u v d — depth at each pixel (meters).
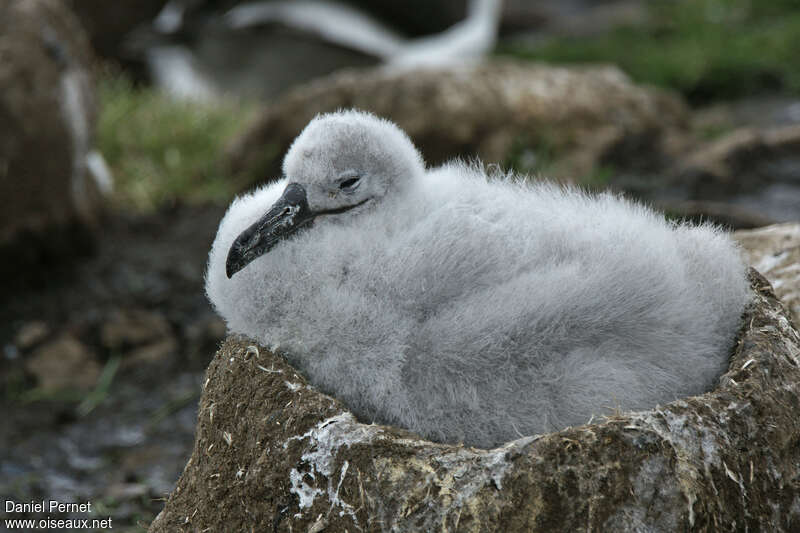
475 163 7.53
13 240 14.55
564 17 34.41
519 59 28.08
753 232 8.55
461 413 6.05
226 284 6.60
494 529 5.25
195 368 13.13
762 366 5.80
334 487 5.62
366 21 25.69
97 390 12.67
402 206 6.65
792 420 5.71
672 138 18.22
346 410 5.80
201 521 6.29
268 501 5.88
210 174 18.98
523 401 6.02
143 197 18.06
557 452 5.25
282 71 25.92
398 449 5.50
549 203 6.80
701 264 6.55
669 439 5.31
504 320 5.98
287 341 6.32
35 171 14.46
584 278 6.07
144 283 15.13
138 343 13.64
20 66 14.19
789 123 21.31
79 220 15.48
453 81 17.80
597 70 19.12
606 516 5.20
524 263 6.27
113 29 25.48
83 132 15.59
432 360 6.04
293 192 6.75
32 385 12.83
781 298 7.74
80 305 14.55
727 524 5.38
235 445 6.15
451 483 5.35
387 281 6.17
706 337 6.27
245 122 21.09
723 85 24.31
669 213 10.58
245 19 25.08
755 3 30.64
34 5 14.86
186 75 25.97
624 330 6.08
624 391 5.96
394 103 17.64
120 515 9.98
